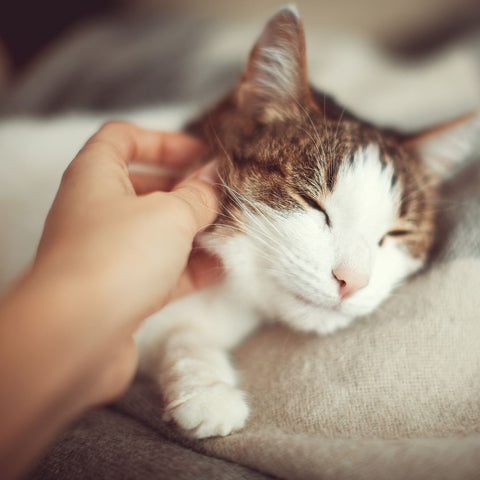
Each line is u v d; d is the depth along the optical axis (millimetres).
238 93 307
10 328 200
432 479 234
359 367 269
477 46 476
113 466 245
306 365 278
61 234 223
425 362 265
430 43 549
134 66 521
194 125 340
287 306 293
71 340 205
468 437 248
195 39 541
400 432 255
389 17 562
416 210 306
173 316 309
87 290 211
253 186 285
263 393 275
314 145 284
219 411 262
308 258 277
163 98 488
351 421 259
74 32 622
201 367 282
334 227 280
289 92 299
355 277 271
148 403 282
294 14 286
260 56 298
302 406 264
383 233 290
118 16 654
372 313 292
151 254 226
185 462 248
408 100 428
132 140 292
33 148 381
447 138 320
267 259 285
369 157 289
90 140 275
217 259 294
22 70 646
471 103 410
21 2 650
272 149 288
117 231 224
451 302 279
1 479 195
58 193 239
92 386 225
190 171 306
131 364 244
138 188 311
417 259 310
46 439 209
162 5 649
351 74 482
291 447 249
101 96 506
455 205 320
